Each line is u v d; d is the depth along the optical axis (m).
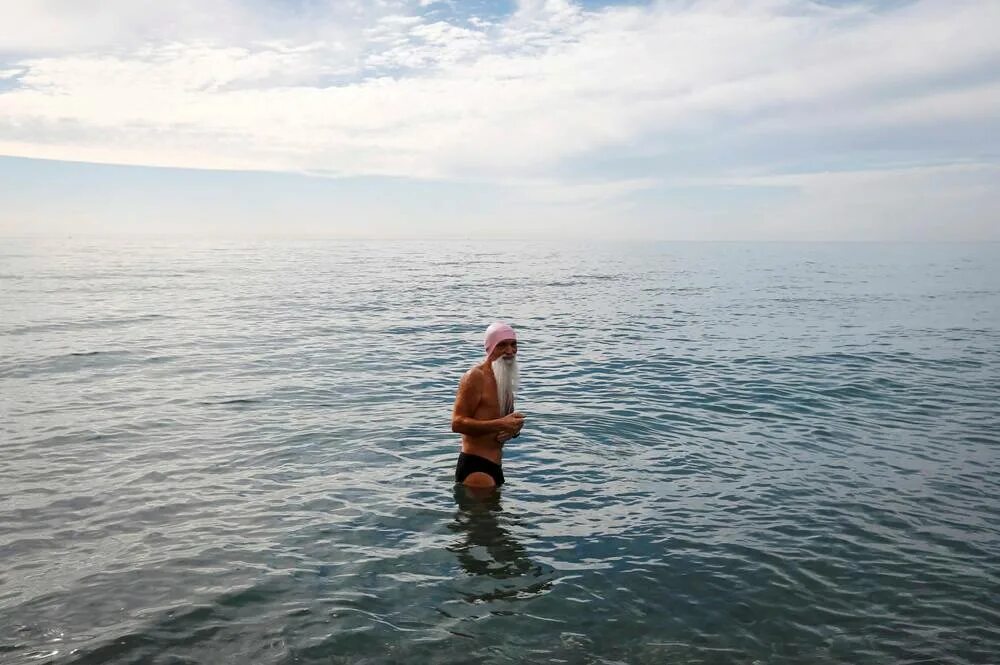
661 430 10.13
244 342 18.58
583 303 31.11
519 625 4.86
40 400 11.72
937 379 13.98
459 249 132.00
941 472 8.29
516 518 6.80
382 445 9.29
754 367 15.36
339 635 4.70
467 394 7.56
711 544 6.23
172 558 5.86
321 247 130.12
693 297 34.41
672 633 4.78
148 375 14.01
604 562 5.86
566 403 11.84
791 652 4.57
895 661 4.47
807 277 52.06
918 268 67.31
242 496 7.37
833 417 10.97
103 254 79.88
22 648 4.49
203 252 93.00
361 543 6.21
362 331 21.11
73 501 7.18
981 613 5.08
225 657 4.44
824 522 6.75
